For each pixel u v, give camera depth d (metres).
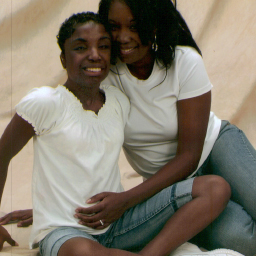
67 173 1.21
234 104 2.47
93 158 1.22
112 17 1.24
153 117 1.35
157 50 1.31
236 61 2.55
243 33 2.57
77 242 1.11
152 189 1.29
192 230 1.21
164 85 1.34
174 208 1.23
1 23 2.50
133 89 1.35
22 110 1.19
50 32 2.54
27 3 2.51
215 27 2.57
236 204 1.38
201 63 1.35
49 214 1.20
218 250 1.23
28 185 1.92
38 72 2.52
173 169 1.31
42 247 1.18
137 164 1.50
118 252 1.12
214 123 1.49
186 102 1.34
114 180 1.30
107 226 1.25
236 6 2.57
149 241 1.28
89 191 1.22
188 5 2.56
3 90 2.46
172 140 1.41
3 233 1.36
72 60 1.23
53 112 1.20
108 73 1.36
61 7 2.53
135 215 1.28
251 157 1.42
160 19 1.28
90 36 1.21
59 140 1.21
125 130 1.39
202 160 1.45
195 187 1.23
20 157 2.16
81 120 1.23
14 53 2.52
